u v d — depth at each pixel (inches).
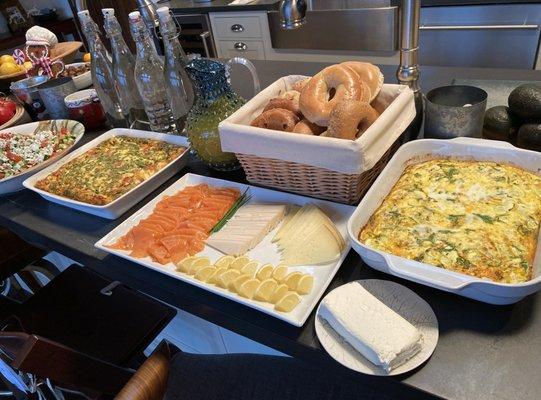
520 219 27.1
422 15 88.0
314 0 110.5
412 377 22.2
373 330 23.1
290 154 32.4
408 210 29.3
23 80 63.2
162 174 42.0
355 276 28.8
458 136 35.3
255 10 104.0
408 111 34.4
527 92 32.8
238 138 34.5
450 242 26.3
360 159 29.5
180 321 52.9
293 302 26.9
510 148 31.1
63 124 53.9
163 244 33.9
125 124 56.8
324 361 24.7
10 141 49.3
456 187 30.4
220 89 39.9
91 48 51.8
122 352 45.8
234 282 28.9
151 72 48.1
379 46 95.6
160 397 32.1
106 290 51.9
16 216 43.1
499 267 24.5
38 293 54.2
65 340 47.9
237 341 46.9
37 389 34.5
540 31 79.5
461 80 46.4
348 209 33.7
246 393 37.0
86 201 40.3
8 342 32.3
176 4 120.6
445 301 25.8
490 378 21.6
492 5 80.9
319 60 105.2
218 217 36.2
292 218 34.4
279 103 37.3
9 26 157.0
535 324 23.7
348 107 31.3
